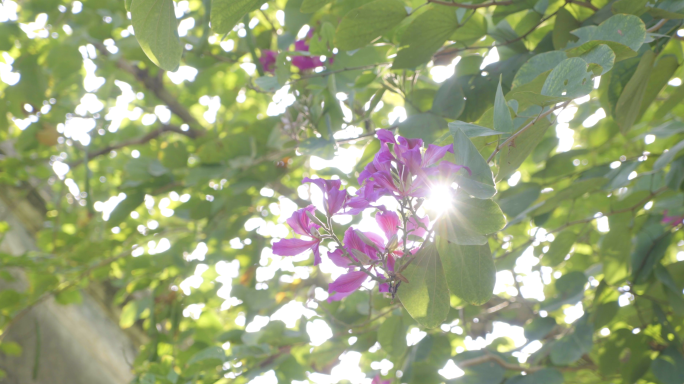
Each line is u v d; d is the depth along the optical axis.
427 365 2.21
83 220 4.13
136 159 2.97
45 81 3.09
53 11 3.05
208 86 3.56
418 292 1.52
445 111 1.88
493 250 2.60
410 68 1.84
